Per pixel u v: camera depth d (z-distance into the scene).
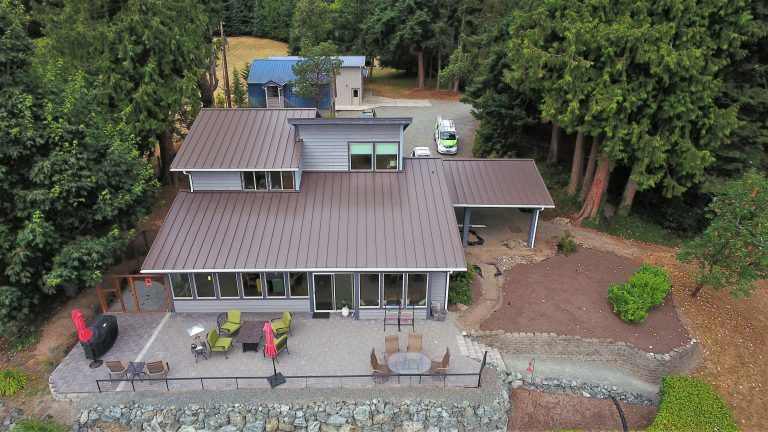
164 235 21.20
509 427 17.30
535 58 27.41
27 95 17.91
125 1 28.27
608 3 25.55
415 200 23.42
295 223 21.94
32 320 20.81
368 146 24.77
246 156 23.38
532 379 19.41
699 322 22.77
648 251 29.25
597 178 30.77
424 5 57.62
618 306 22.08
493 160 28.95
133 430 16.45
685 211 32.22
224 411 16.47
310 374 17.94
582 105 27.25
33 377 18.22
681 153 26.36
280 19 85.00
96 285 20.84
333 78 49.78
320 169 25.27
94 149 20.44
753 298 25.56
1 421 16.52
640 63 25.14
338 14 65.69
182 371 18.03
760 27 24.09
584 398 18.89
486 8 51.28
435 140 43.09
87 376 17.84
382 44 60.91
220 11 39.88
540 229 30.70
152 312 21.59
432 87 63.62
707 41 24.23
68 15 27.78
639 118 26.91
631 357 20.55
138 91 27.75
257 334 19.03
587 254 27.53
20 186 18.30
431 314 21.45
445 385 17.72
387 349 18.50
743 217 21.94
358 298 20.89
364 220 22.17
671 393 17.84
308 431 16.38
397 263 20.08
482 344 20.59
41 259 19.06
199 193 23.53
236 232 21.44
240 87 47.69
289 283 20.91
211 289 21.05
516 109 35.78
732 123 25.16
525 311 22.27
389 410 16.61
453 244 21.08
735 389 19.58
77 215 19.72
